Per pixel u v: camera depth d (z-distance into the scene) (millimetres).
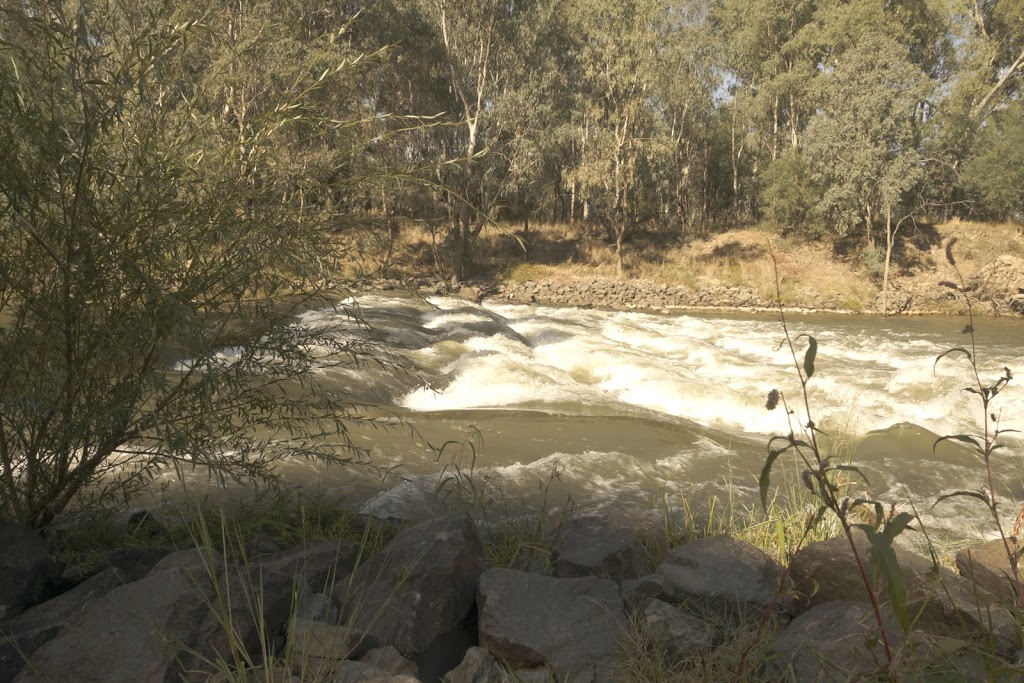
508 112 36875
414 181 3479
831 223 43062
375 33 34375
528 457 7172
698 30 46031
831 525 4543
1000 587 3113
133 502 4648
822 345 19062
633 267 41906
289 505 4484
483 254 43719
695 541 3668
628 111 39906
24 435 3377
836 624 2809
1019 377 12164
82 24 2912
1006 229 42062
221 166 3324
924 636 2531
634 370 12586
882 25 45281
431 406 9812
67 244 3053
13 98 2977
